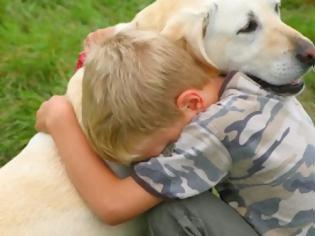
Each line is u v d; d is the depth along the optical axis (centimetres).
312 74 412
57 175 252
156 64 231
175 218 239
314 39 447
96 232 250
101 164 243
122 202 236
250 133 232
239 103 234
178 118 234
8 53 413
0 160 361
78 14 450
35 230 245
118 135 234
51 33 429
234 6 244
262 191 242
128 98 230
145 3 463
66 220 247
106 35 257
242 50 246
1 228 243
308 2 479
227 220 240
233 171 240
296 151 239
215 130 231
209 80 241
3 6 452
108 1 464
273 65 245
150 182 234
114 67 233
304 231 245
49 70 405
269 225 245
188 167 233
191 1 246
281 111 239
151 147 236
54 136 249
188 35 241
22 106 382
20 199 247
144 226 258
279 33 245
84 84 238
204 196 241
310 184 242
